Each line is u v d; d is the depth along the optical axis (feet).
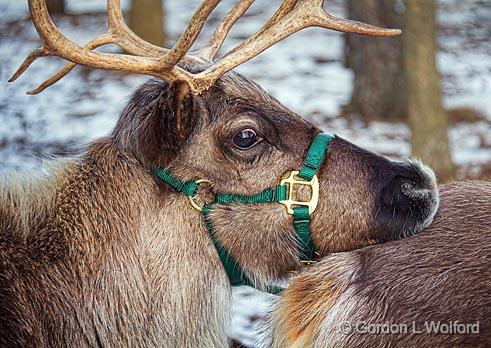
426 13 40.60
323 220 17.52
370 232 17.42
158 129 16.92
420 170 17.33
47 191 17.28
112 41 19.13
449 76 63.41
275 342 17.49
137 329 16.99
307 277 17.16
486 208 16.81
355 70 55.93
